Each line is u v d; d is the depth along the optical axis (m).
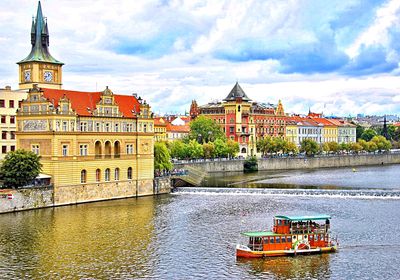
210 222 126.25
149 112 177.50
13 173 140.25
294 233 99.19
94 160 159.75
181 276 87.75
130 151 171.25
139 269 91.25
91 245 105.81
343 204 149.88
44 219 130.00
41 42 179.12
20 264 93.69
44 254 99.62
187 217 132.50
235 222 125.88
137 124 173.12
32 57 177.38
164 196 170.88
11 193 138.62
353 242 106.75
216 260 95.88
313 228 100.25
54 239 110.38
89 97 164.62
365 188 192.12
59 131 150.25
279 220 100.12
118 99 175.12
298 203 152.12
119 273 89.25
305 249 98.94
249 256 96.88
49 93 155.00
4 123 177.75
